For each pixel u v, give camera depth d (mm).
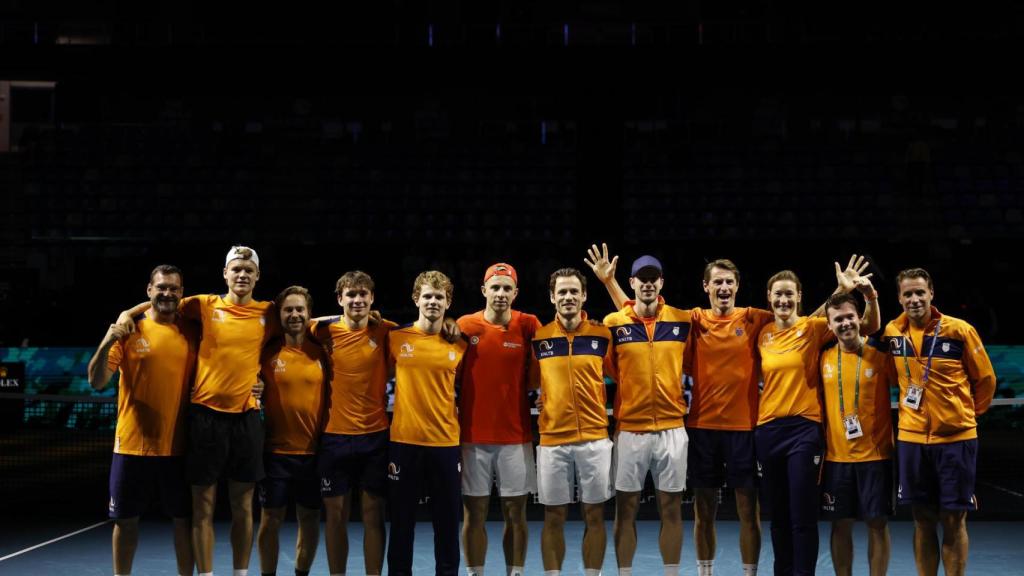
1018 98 21594
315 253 18828
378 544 6633
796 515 6520
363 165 21562
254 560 8125
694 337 6938
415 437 6496
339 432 6641
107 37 21797
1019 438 15250
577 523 9695
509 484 6707
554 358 6703
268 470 6730
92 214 20766
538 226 20359
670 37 21594
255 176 21391
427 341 6559
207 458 6520
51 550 8594
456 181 21219
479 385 6703
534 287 17484
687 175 21000
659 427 6723
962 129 21750
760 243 17953
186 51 16656
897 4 21266
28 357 17250
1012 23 21172
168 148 21766
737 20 21531
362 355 6660
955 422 6410
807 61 16125
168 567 7902
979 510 10336
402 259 18766
